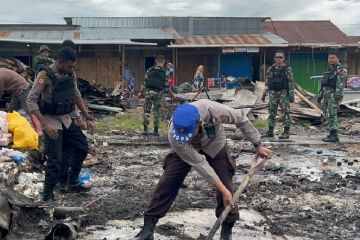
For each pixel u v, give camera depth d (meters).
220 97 18.02
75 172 6.46
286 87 11.77
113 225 5.36
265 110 16.92
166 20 31.72
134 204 6.10
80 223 5.25
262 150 4.52
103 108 17.39
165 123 14.65
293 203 6.41
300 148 10.77
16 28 27.81
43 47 11.80
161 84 12.05
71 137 6.23
